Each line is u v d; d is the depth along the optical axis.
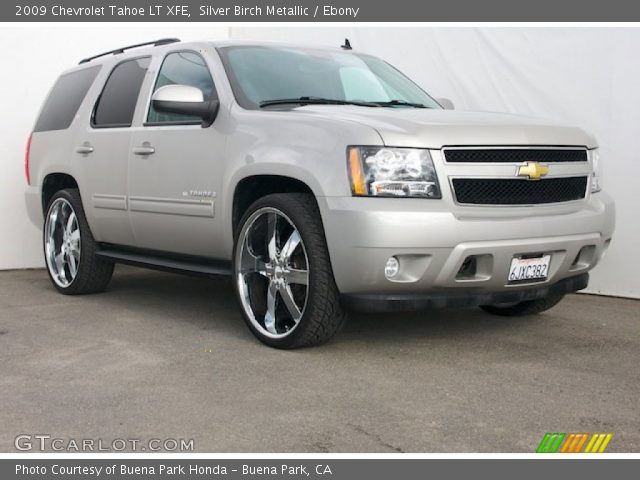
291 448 3.00
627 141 5.97
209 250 4.96
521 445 3.03
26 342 4.66
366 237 3.88
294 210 4.21
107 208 5.70
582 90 6.21
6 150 7.81
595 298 6.09
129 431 3.18
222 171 4.68
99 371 4.01
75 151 6.04
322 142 4.12
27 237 7.95
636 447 3.03
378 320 5.16
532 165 4.21
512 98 6.64
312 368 4.02
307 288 4.18
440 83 7.11
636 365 4.14
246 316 4.54
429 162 3.98
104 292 6.42
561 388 3.71
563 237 4.31
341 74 5.29
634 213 5.96
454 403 3.48
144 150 5.28
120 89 5.84
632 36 5.92
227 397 3.57
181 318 5.32
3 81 7.76
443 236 3.92
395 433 3.14
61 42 8.01
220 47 5.17
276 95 4.86
